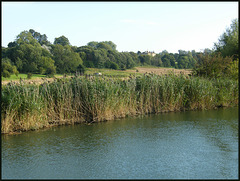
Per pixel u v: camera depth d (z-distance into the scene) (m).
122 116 12.75
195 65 20.59
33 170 6.18
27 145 8.17
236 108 15.45
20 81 11.09
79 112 11.61
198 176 5.78
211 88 15.59
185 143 8.23
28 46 53.19
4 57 49.44
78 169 6.22
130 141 8.49
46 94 11.39
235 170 6.10
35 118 10.38
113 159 6.85
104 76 13.64
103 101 11.99
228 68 19.80
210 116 12.79
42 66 50.91
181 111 14.48
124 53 83.94
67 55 60.53
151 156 7.05
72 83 12.16
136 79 14.32
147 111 13.67
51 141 8.59
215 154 7.18
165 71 17.09
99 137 9.02
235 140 8.50
